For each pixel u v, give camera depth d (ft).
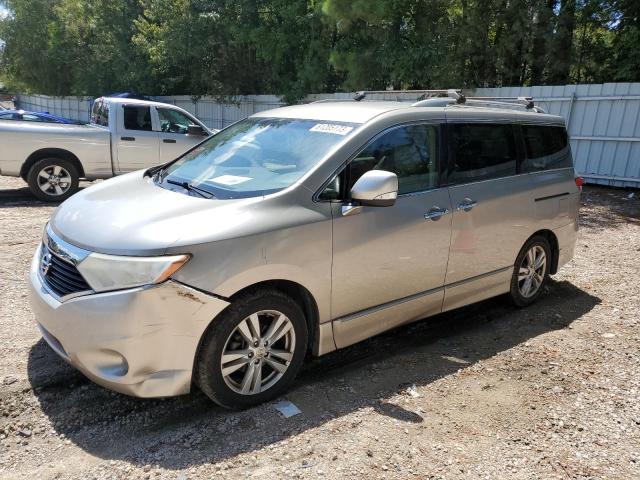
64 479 8.76
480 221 14.30
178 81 69.97
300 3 52.13
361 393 11.66
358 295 11.98
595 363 13.38
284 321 10.88
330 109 13.75
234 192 11.37
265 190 11.30
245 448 9.61
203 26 59.82
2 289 16.26
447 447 9.91
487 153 14.79
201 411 10.73
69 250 10.14
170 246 9.47
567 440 10.27
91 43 81.41
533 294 17.10
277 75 58.44
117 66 74.02
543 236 16.97
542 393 11.92
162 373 9.67
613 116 38.40
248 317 10.33
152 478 8.80
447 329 15.43
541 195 16.17
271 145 12.89
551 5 44.01
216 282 9.71
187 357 9.74
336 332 11.83
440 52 41.98
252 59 63.67
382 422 10.58
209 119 68.95
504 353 13.87
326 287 11.31
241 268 9.94
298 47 55.42
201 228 9.91
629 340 14.76
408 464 9.39
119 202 11.46
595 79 46.70
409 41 44.50
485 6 41.78
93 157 31.40
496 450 9.90
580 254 23.26
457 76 43.75
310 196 11.15
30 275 11.26
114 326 9.37
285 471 9.05
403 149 12.85
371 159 12.21
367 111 13.07
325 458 9.42
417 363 13.20
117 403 10.91
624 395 11.91
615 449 10.05
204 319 9.71
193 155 14.40
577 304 17.47
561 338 14.84
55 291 10.32
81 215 11.13
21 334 13.47
